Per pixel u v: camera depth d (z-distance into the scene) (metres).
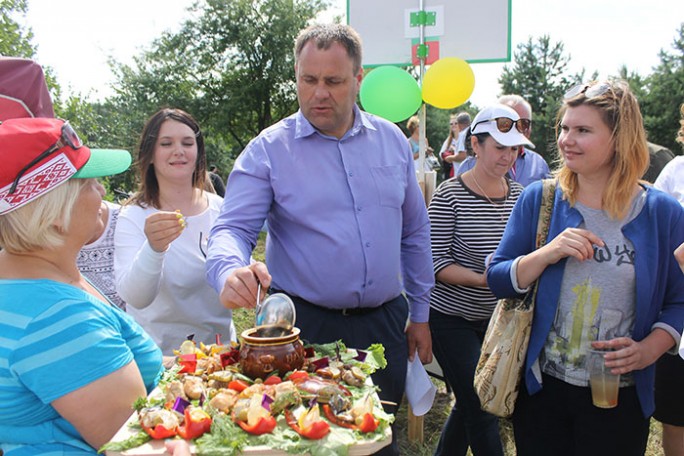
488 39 4.08
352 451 1.16
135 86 28.61
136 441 1.15
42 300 1.28
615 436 1.95
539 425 2.07
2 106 1.72
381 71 3.84
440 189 2.90
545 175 3.92
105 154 1.44
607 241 1.91
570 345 1.94
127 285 2.19
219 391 1.34
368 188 2.15
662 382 2.61
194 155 2.57
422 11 4.11
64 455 1.30
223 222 2.06
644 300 1.86
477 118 2.82
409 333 2.53
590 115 1.84
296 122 2.17
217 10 29.11
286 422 1.23
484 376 2.08
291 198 2.12
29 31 7.20
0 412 1.27
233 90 28.97
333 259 2.10
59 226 1.34
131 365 1.37
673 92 30.91
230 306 1.65
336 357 1.63
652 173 3.94
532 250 2.09
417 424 3.51
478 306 2.77
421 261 2.49
